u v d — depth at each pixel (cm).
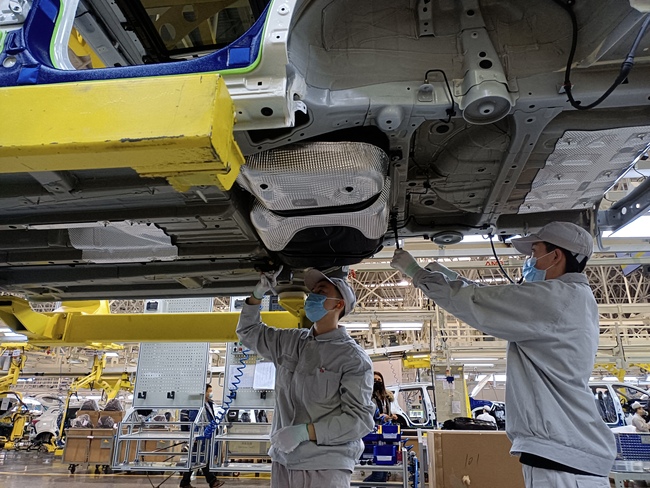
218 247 262
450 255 646
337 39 167
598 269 1500
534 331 183
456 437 387
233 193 214
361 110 159
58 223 220
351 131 175
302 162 173
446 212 275
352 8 170
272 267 284
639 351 1349
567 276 202
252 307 289
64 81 136
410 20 170
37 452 1560
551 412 173
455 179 221
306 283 282
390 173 198
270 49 134
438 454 383
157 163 124
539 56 163
